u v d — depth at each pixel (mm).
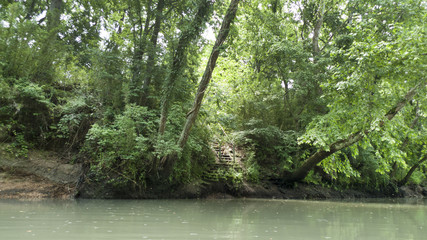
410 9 13555
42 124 10055
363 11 16828
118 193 9758
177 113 11195
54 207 6895
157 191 10570
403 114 14305
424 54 9336
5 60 9539
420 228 5645
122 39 12430
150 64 12125
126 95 10453
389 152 10992
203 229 4770
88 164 9812
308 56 15586
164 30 13336
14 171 8750
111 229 4484
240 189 12953
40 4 14953
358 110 10586
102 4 15227
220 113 14211
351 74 10875
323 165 13430
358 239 4320
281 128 16312
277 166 15305
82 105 10289
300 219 6512
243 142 15469
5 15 9930
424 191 24641
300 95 16062
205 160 13219
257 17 16578
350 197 16438
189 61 10453
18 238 3633
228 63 17547
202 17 9750
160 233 4281
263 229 4980
